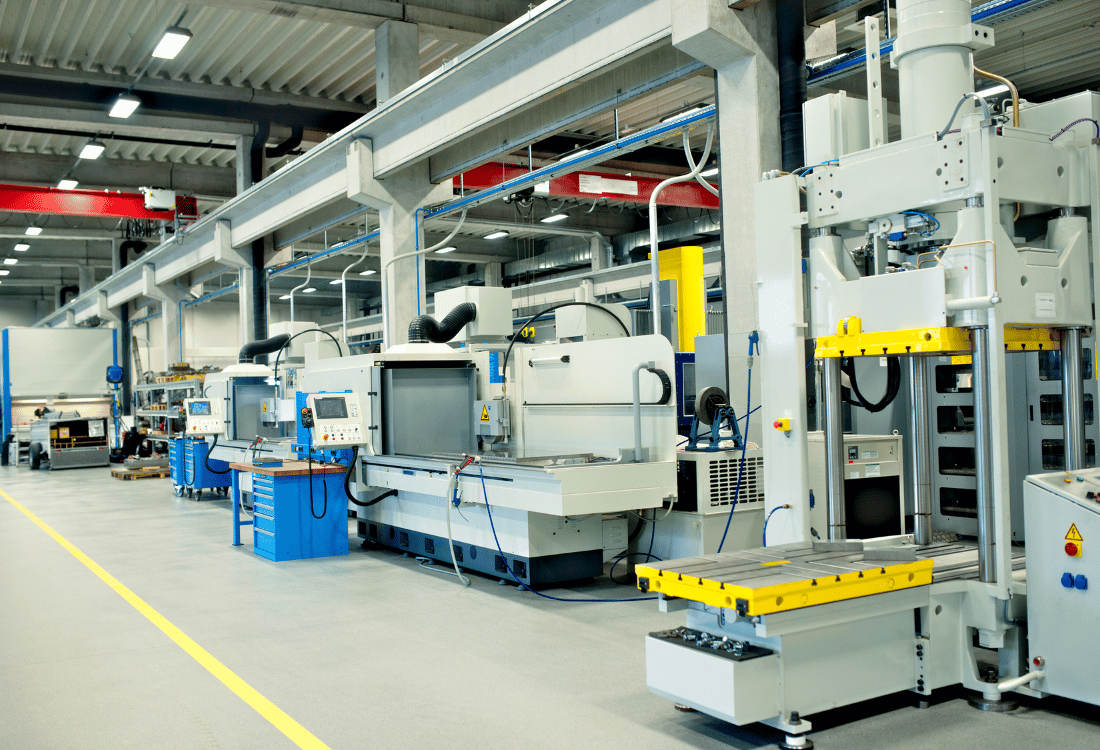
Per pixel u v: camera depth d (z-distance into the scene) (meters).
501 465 4.41
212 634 3.84
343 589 4.71
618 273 13.07
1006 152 2.69
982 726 2.58
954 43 2.89
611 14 5.28
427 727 2.68
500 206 13.85
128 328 19.41
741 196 4.77
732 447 4.68
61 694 3.07
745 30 4.64
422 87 6.90
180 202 12.91
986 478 2.74
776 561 2.76
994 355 2.66
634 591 4.54
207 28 8.88
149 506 8.83
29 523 7.70
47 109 9.91
